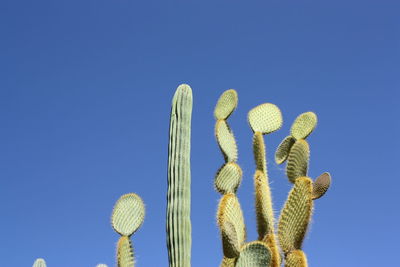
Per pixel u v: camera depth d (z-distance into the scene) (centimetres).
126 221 491
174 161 482
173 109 501
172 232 464
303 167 512
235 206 456
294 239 479
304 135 529
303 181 491
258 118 526
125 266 481
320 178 500
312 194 489
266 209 483
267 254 420
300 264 470
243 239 464
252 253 420
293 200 490
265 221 482
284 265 478
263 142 512
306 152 514
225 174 485
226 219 445
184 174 478
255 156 509
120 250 480
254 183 492
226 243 416
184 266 458
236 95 508
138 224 491
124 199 498
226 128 507
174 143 487
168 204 474
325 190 494
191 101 505
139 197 501
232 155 500
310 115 532
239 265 418
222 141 494
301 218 480
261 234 483
